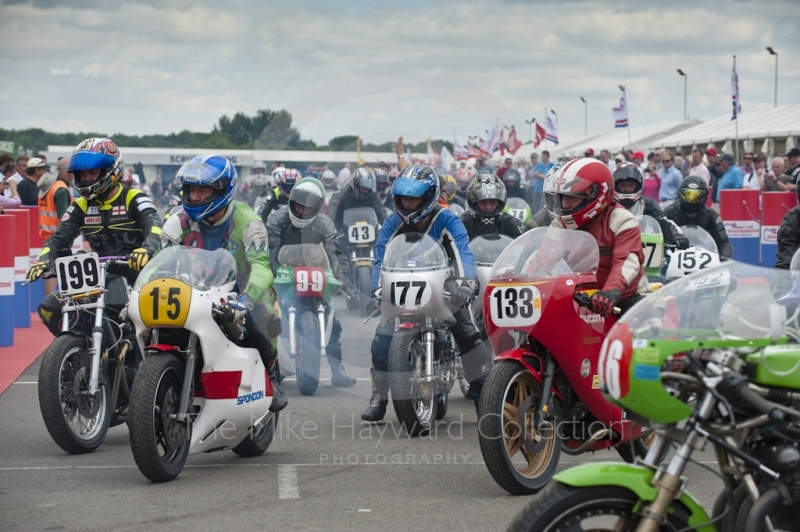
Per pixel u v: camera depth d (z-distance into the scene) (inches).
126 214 1026.7
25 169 2696.9
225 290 879.7
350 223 1722.4
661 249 1296.8
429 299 959.6
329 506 784.9
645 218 1323.8
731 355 514.0
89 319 1011.3
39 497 809.5
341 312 1727.4
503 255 823.1
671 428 517.7
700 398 510.9
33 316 2192.4
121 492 826.2
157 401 847.1
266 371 926.4
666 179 2810.0
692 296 550.3
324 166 1665.8
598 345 804.0
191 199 898.7
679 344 511.8
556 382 822.5
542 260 802.2
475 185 1216.8
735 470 519.2
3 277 1704.0
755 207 2460.6
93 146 1006.4
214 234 927.7
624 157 2928.2
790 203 2335.1
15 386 1360.7
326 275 1291.8
